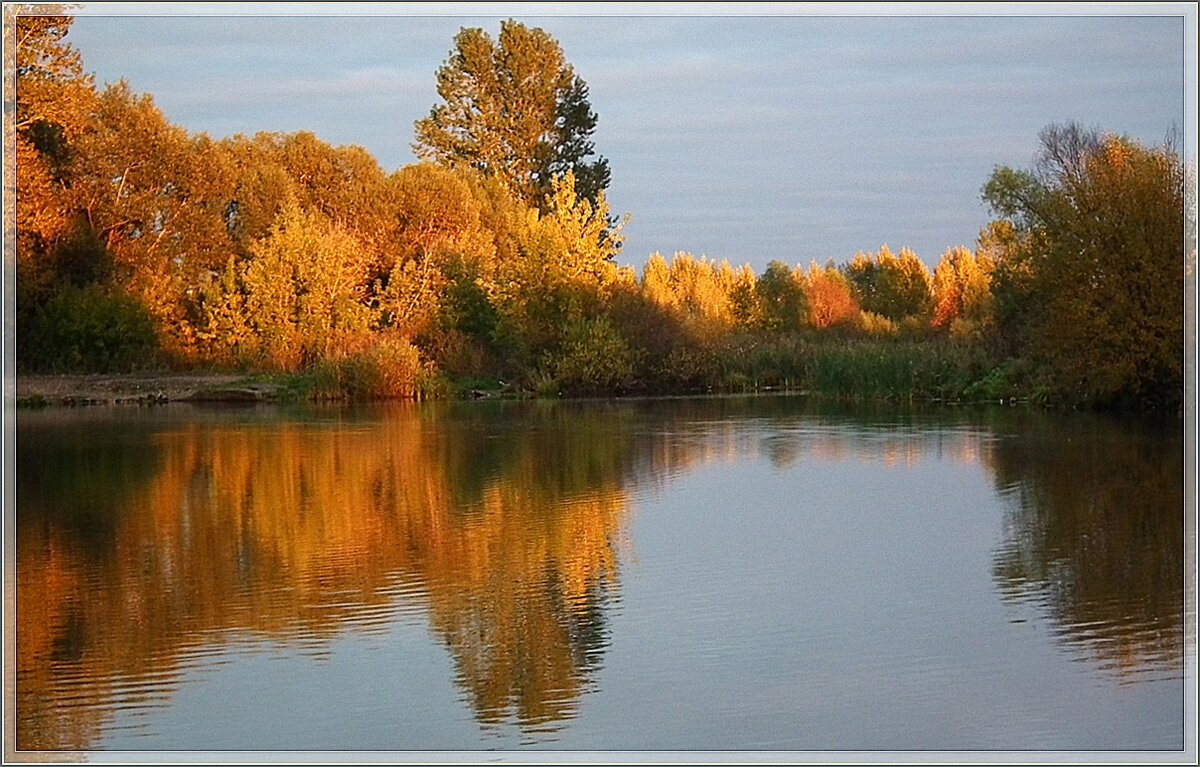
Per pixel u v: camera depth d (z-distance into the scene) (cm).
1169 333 3114
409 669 1009
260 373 4531
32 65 4334
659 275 6294
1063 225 3309
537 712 916
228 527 1606
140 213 4694
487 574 1319
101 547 1484
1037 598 1195
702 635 1091
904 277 7612
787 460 2275
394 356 4209
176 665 1025
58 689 970
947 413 3312
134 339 4534
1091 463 2144
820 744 857
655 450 2466
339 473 2131
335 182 5647
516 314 4569
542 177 6562
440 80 6594
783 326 6488
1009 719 891
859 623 1119
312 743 868
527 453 2425
